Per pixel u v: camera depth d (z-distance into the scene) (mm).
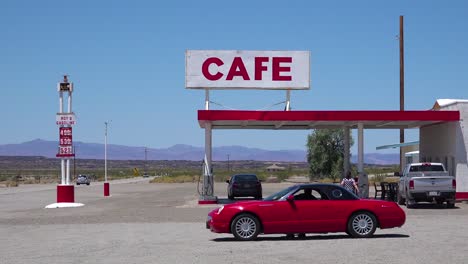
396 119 31906
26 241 17422
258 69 34969
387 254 13719
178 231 19828
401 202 31391
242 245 15914
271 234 18828
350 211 17172
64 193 34125
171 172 182750
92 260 13430
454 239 16625
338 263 12508
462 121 32000
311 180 78188
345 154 37156
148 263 12867
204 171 33594
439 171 29375
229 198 38969
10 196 49188
